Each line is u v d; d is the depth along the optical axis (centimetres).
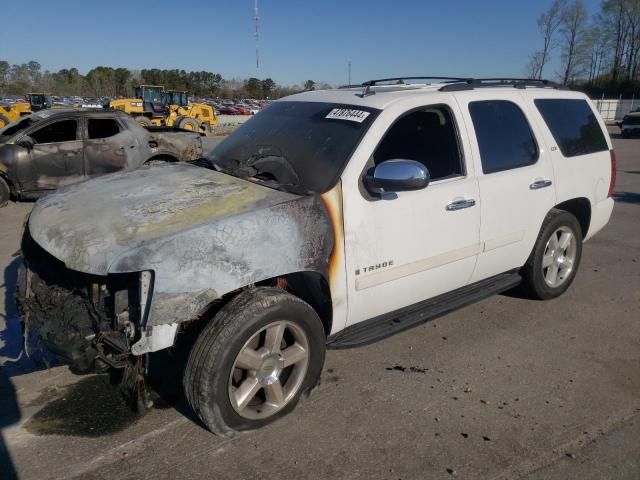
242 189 339
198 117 3041
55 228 317
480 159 408
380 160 359
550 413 338
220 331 287
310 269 317
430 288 390
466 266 407
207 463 288
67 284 326
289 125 404
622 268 618
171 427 319
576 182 489
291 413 333
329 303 337
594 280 576
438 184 380
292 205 314
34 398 348
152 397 347
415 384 370
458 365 397
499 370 390
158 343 273
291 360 322
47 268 345
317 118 392
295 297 312
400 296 370
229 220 294
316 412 335
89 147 974
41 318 325
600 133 532
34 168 935
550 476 283
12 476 277
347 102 394
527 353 416
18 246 682
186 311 273
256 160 378
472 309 498
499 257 433
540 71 6062
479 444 307
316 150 361
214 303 309
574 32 5975
